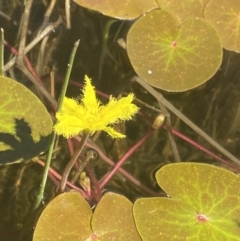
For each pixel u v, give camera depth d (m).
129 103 0.33
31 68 0.45
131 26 0.45
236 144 0.45
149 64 0.44
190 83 0.44
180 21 0.46
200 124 0.45
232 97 0.47
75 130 0.33
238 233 0.37
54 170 0.41
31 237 0.38
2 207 0.40
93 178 0.40
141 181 0.42
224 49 0.48
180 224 0.37
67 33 0.48
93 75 0.46
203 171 0.39
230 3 0.47
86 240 0.36
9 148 0.38
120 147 0.43
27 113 0.39
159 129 0.44
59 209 0.36
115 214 0.37
